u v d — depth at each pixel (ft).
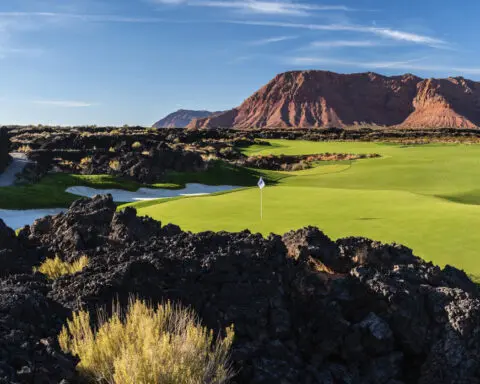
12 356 14.40
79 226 34.76
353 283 24.40
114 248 31.81
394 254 29.04
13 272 27.63
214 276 22.89
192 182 158.81
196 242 26.45
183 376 14.53
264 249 25.25
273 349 20.99
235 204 71.41
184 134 289.12
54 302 19.52
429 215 55.01
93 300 20.11
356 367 22.52
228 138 325.42
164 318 18.28
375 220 53.88
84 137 189.16
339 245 29.58
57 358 15.08
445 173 140.36
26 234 38.06
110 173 153.69
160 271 22.38
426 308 23.02
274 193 83.41
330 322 23.31
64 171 153.48
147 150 180.96
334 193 80.28
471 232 45.83
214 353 16.42
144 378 14.21
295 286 24.76
